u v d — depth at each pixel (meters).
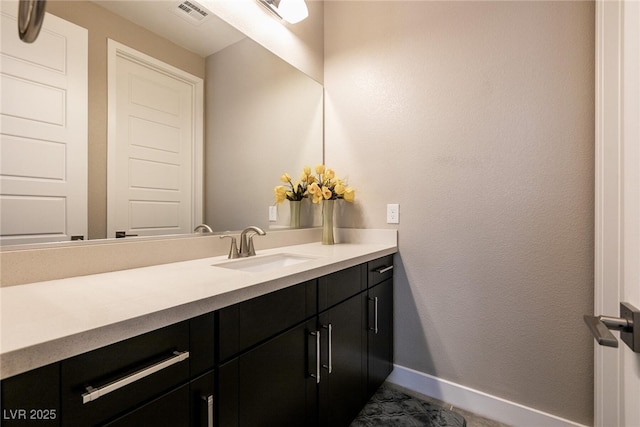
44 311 0.64
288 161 1.83
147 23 1.19
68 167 0.96
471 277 1.58
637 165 0.68
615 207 0.92
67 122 0.96
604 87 1.03
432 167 1.68
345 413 1.34
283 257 1.56
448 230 1.64
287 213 1.85
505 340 1.49
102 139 1.05
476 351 1.57
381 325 1.67
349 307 1.37
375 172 1.87
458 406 1.61
